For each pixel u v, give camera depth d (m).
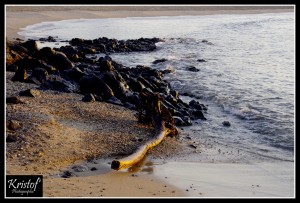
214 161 15.10
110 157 14.74
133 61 38.41
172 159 15.11
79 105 20.39
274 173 14.02
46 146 14.68
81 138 16.17
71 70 25.30
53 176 12.58
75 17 80.12
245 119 21.06
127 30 63.00
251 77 30.34
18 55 29.98
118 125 18.17
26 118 16.62
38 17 77.00
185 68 34.12
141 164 14.42
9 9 83.62
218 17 82.12
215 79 29.81
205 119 21.14
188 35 56.16
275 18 76.62
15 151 13.97
